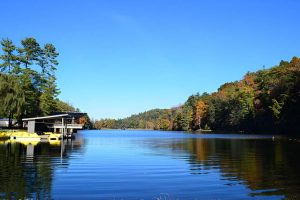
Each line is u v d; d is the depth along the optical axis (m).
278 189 15.23
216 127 134.50
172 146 43.19
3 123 81.81
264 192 14.70
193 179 17.73
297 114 76.38
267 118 94.25
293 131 80.25
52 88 78.88
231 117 119.44
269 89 96.44
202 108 146.88
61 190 15.09
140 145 45.38
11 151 32.84
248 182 16.83
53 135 58.38
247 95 109.56
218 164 23.58
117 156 29.27
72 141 55.06
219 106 130.62
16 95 56.25
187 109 162.62
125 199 13.71
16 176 18.31
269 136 73.38
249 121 106.62
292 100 76.94
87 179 17.67
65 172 19.88
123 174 19.27
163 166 22.70
